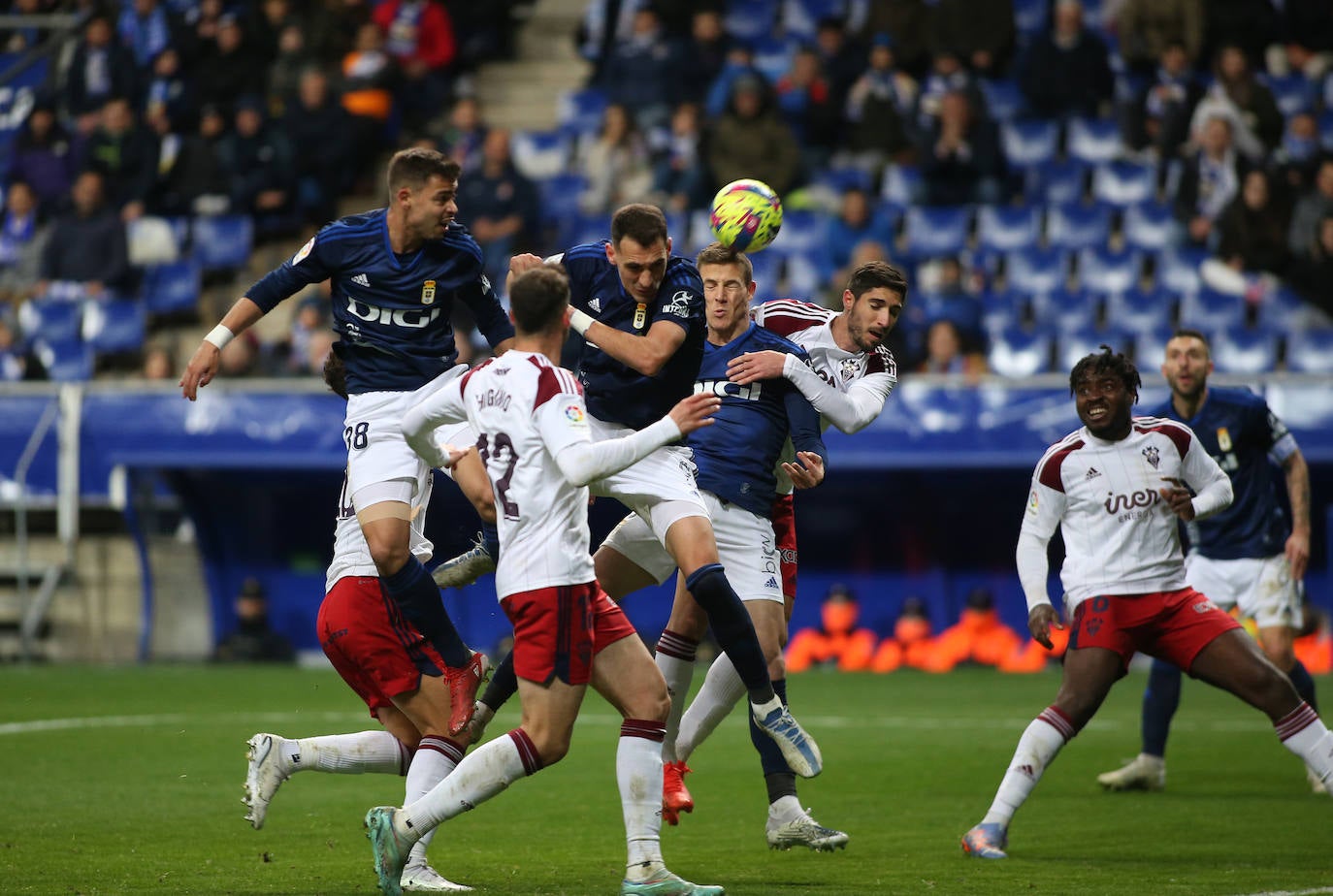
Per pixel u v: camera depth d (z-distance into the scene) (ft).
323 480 141.18
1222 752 81.15
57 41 173.78
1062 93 164.45
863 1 179.42
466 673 45.80
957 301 141.08
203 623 142.31
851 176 161.58
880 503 140.05
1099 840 54.13
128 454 134.00
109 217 158.40
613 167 159.22
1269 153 155.22
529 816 60.49
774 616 52.65
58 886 44.37
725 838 55.52
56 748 79.77
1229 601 70.79
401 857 40.96
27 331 156.66
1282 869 47.96
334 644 46.60
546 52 190.39
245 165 163.84
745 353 53.11
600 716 100.63
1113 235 157.99
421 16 175.11
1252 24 165.99
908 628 136.56
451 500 135.13
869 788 68.23
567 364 125.80
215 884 44.83
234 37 171.22
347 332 47.73
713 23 168.45
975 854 50.65
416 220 46.37
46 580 137.90
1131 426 52.37
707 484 52.54
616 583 55.01
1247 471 69.62
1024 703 107.04
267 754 45.47
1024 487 136.56
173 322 160.97
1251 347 143.84
